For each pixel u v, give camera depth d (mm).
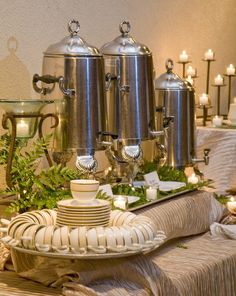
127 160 2100
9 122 1766
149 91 2133
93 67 1946
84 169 1917
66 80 1922
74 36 1986
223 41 4070
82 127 1929
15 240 1484
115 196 1921
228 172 2928
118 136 2086
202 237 2102
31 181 1722
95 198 1630
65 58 1923
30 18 2318
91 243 1445
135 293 1521
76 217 1499
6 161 1764
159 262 1816
